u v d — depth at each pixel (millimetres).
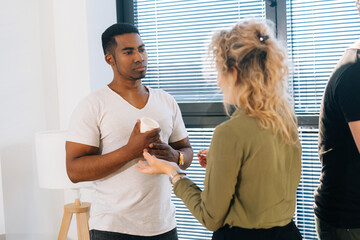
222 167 1263
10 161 2508
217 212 1291
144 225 1839
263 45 1280
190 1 2861
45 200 2768
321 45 2609
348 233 1652
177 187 1478
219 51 1316
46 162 2293
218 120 2828
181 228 3000
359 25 2529
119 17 2990
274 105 1311
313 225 2699
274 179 1294
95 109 1847
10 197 2508
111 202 1841
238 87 1310
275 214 1310
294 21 2648
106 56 1953
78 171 1787
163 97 2037
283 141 1326
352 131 1539
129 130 1859
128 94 1919
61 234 2463
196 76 2881
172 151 1860
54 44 2811
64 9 2750
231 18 2783
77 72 2764
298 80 2668
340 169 1659
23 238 2598
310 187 2689
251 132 1267
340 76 1565
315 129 2643
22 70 2592
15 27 2545
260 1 2713
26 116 2619
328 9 2578
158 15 2939
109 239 1812
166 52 2938
